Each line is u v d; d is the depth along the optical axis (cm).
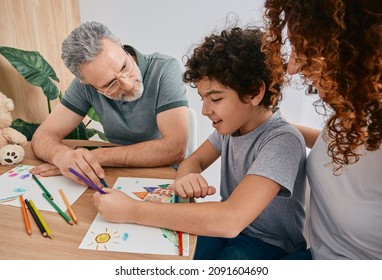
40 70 123
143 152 88
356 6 39
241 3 142
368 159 58
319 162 69
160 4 150
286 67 55
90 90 112
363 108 43
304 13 43
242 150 79
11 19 118
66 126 111
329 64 42
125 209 60
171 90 104
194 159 90
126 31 160
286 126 73
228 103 70
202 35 150
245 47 70
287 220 80
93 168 78
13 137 92
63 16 138
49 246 54
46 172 81
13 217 62
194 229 58
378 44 39
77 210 65
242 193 62
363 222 62
